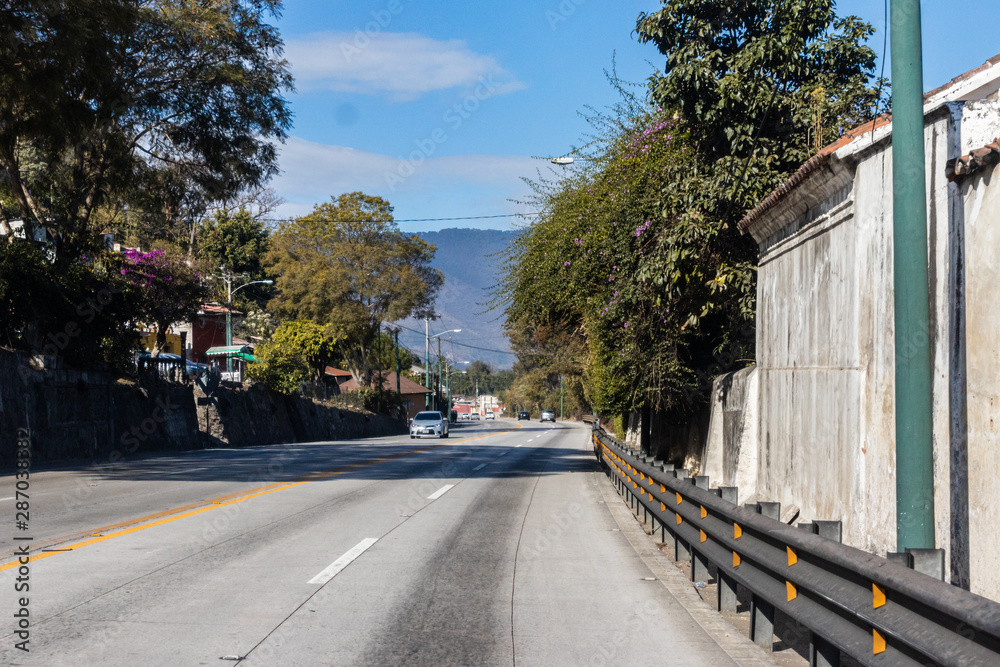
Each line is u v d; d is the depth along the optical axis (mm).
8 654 4918
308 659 4930
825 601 4160
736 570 5824
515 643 5359
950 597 2822
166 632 5457
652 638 5535
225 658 4906
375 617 5957
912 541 5125
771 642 5355
